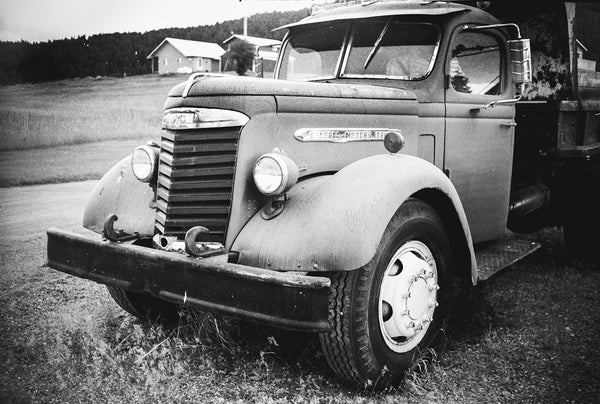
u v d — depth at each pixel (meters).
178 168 2.94
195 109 2.88
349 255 2.50
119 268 2.93
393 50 3.88
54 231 3.23
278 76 4.44
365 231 2.56
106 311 4.02
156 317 3.81
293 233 2.62
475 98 4.04
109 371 3.07
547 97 5.27
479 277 3.48
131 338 3.52
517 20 5.24
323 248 2.51
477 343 3.53
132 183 3.52
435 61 3.76
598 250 5.27
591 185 5.04
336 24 4.13
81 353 3.28
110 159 13.81
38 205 8.38
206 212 2.85
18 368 3.11
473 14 4.02
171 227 2.95
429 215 3.12
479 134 4.10
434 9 3.79
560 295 4.42
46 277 4.87
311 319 2.38
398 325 2.89
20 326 3.73
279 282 2.40
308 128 3.07
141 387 2.90
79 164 12.98
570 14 4.91
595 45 5.43
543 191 5.14
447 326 3.63
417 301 2.98
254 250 2.68
